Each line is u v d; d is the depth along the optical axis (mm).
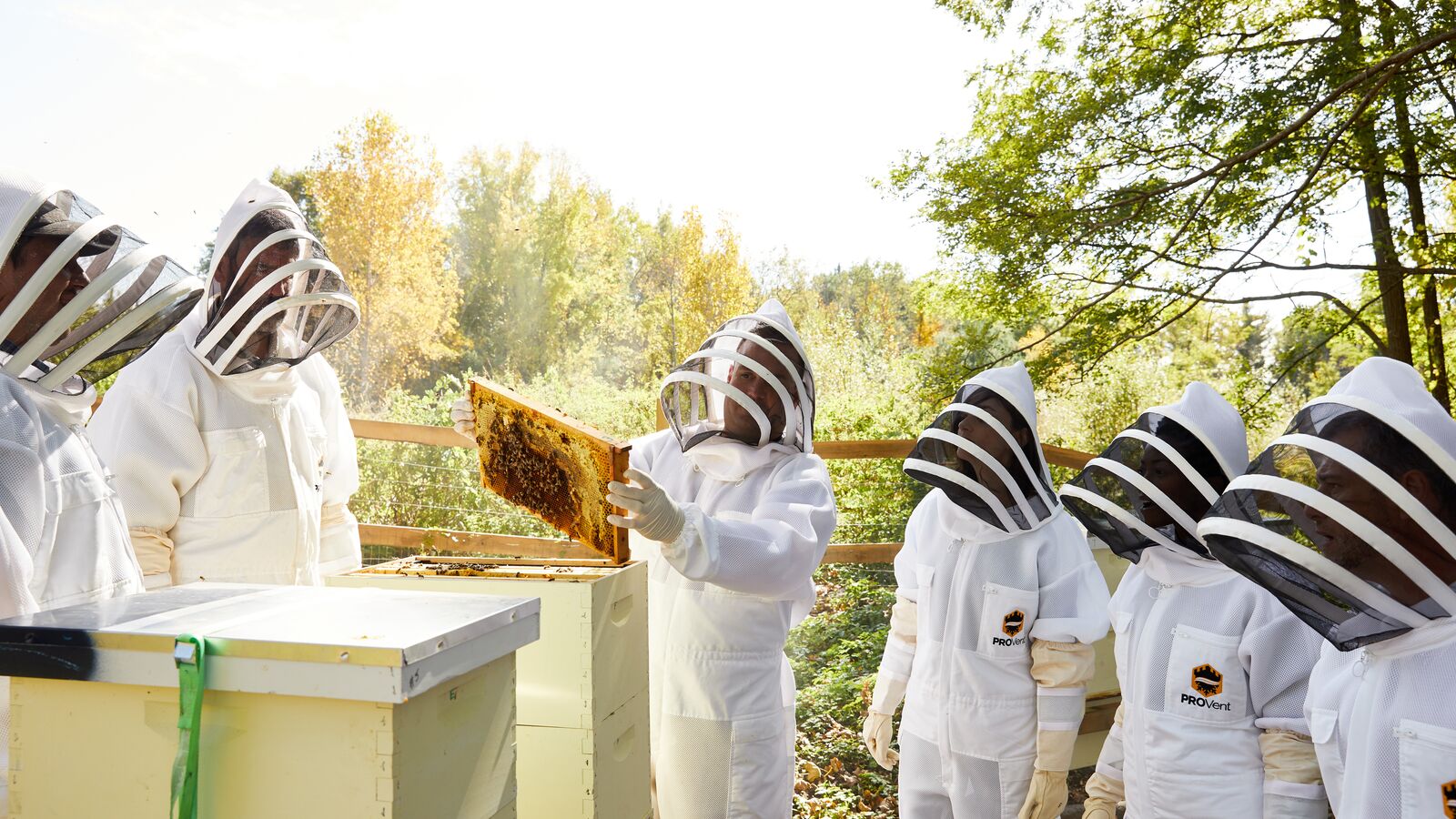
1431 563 1474
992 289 10805
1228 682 2291
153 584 2598
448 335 26922
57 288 1786
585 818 2035
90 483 1859
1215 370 13977
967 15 11320
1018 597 2934
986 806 2914
